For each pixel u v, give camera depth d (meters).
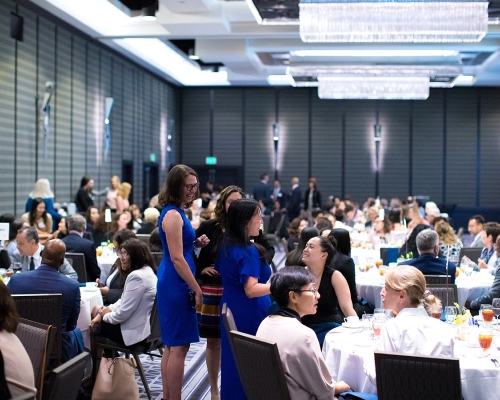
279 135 20.95
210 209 10.25
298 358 2.99
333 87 15.41
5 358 2.60
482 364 3.44
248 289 3.81
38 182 10.90
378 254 9.08
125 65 16.14
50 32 11.97
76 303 4.60
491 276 7.18
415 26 8.27
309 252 4.60
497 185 20.62
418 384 2.83
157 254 6.78
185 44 15.81
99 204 14.41
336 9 8.25
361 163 20.88
